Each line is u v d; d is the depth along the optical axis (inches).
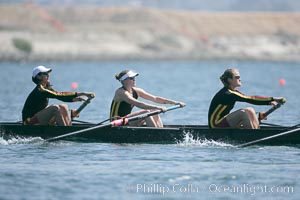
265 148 2324.1
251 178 1875.0
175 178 1871.3
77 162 2092.8
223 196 1701.5
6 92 5359.3
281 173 1935.3
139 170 1967.3
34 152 2263.8
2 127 2463.1
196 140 2372.0
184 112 3673.7
